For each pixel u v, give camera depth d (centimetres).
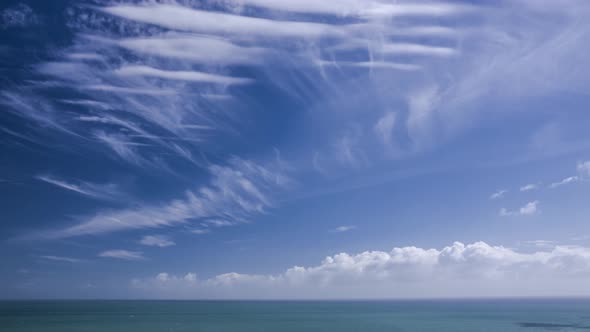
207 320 13562
